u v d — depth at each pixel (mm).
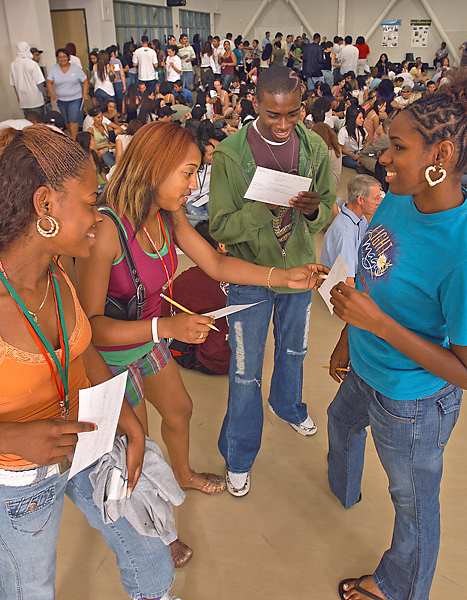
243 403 2098
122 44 13867
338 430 1877
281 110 1733
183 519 2037
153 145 1410
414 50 19781
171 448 2020
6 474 1117
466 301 1174
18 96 8539
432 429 1410
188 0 17688
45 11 9461
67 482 1289
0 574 1264
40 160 976
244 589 1759
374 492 2174
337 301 1340
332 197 2088
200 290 2879
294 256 2072
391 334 1276
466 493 2143
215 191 1975
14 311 1041
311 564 1849
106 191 1497
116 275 1510
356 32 20125
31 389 1103
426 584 1562
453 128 1106
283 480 2240
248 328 2021
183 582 1783
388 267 1328
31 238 1023
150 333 1479
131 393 1684
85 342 1229
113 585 1777
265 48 16875
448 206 1210
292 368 2316
